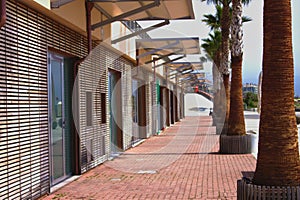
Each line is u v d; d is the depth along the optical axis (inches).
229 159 523.5
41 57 323.9
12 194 270.5
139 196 325.1
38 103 316.5
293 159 231.9
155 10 456.1
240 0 586.6
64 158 394.3
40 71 321.7
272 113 234.4
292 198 224.2
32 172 302.5
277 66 234.2
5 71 266.2
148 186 362.9
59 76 383.2
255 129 1007.0
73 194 333.7
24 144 290.2
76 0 380.2
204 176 406.3
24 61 294.0
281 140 232.4
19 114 283.9
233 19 581.9
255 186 228.4
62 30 370.9
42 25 327.3
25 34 297.0
